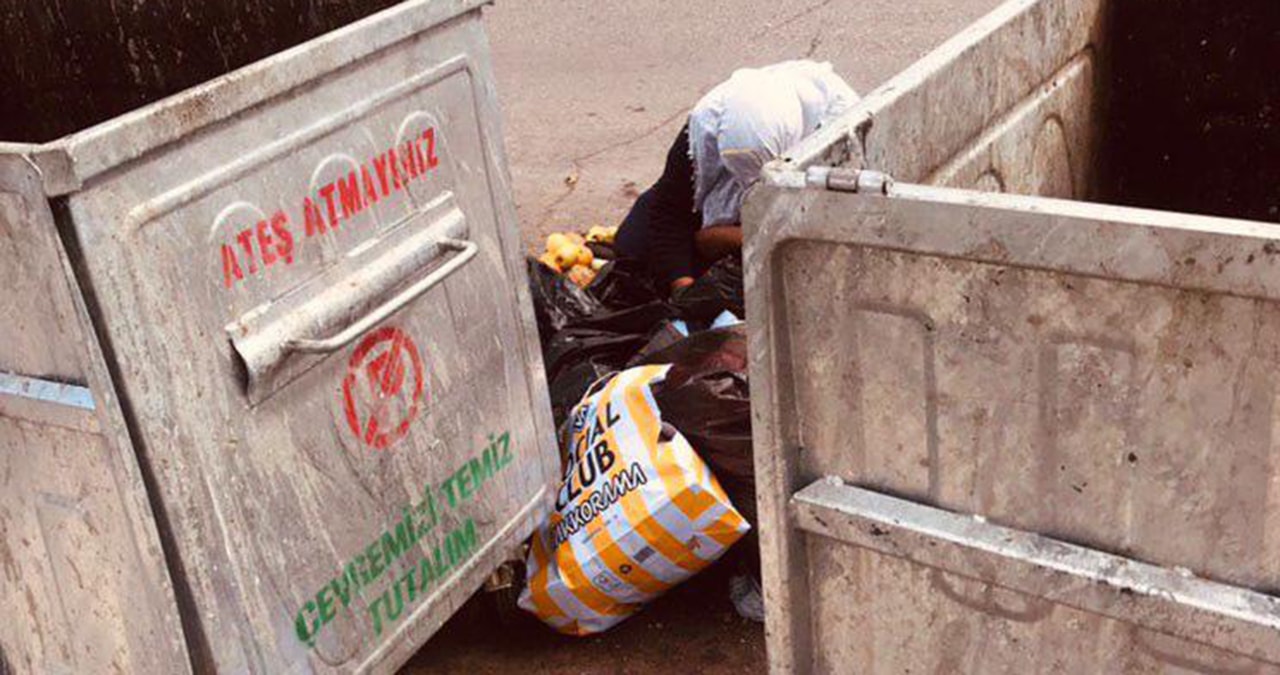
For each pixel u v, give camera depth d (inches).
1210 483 68.5
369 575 112.7
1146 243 64.7
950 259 71.1
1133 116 122.3
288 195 99.5
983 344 72.2
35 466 99.8
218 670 101.3
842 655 87.1
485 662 130.3
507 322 123.2
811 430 80.8
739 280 152.8
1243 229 62.5
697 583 135.6
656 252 169.5
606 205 219.0
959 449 75.7
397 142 108.0
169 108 89.5
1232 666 71.4
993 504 75.9
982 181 100.0
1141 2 117.9
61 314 88.8
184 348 94.0
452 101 113.1
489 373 122.0
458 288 117.0
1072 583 73.9
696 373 123.6
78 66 139.6
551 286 163.2
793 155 76.2
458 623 136.6
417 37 108.3
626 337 153.3
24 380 95.5
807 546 84.6
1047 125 110.1
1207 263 63.5
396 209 108.9
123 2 134.6
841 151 79.6
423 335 113.9
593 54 285.9
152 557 96.6
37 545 104.3
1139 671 75.0
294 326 100.8
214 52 131.5
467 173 115.9
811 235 74.1
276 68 96.5
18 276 89.9
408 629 117.8
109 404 90.9
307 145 100.4
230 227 95.6
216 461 97.7
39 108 143.9
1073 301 68.5
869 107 83.4
